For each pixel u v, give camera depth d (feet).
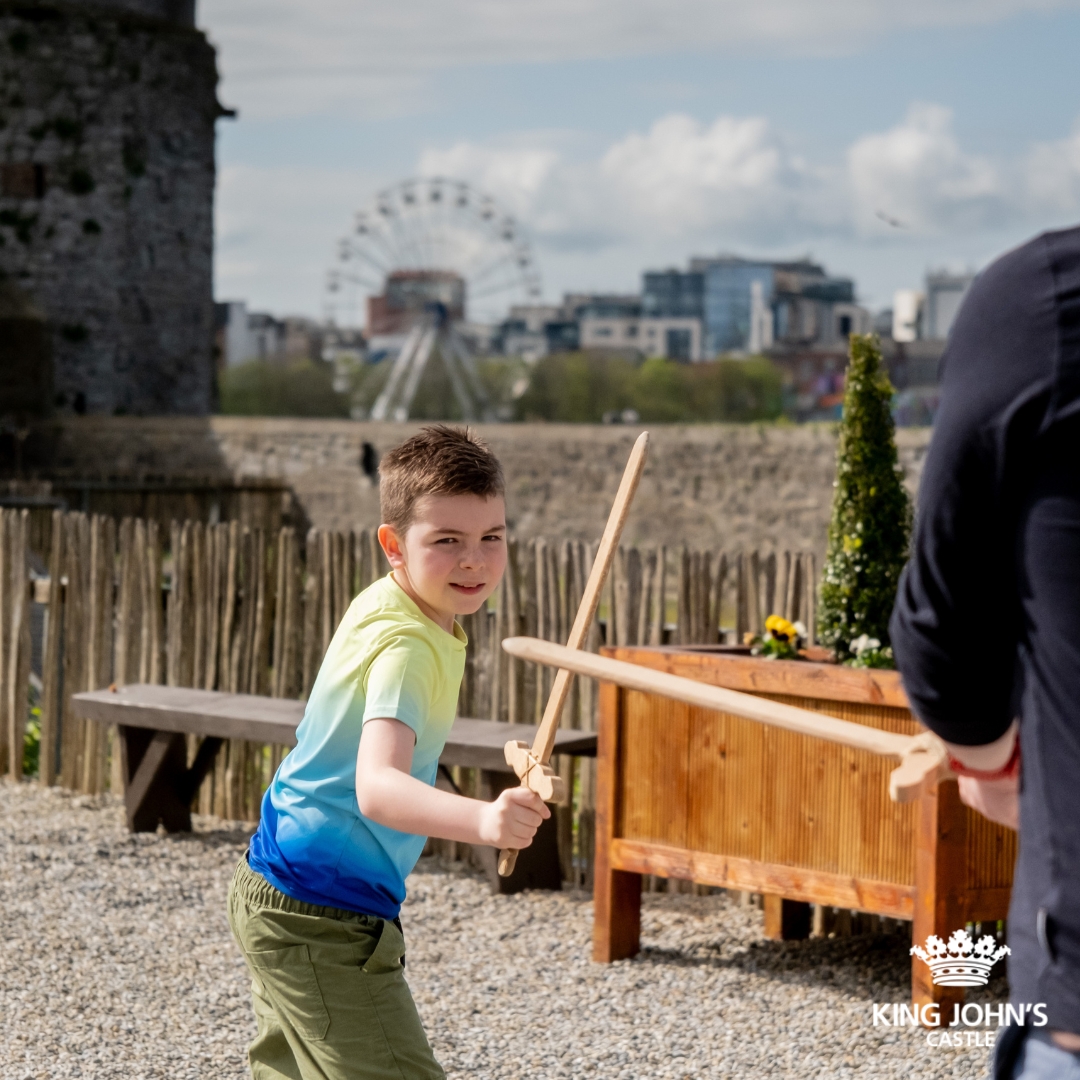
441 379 211.41
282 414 219.61
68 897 18.79
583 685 20.79
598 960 16.46
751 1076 13.11
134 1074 13.21
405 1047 8.23
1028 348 5.12
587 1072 13.25
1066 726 5.14
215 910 18.47
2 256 98.84
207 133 106.73
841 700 14.73
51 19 98.63
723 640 20.04
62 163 99.19
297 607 23.31
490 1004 15.07
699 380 222.28
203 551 23.84
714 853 15.72
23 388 98.02
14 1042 13.94
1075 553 5.09
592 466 81.35
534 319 360.48
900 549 16.57
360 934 8.22
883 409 16.70
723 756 15.66
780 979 15.85
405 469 8.20
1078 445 5.09
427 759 8.18
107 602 24.54
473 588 8.16
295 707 21.47
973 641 5.34
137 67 100.78
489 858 19.43
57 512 25.12
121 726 22.04
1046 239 5.24
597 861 16.53
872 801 14.65
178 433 92.99
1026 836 5.36
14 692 25.52
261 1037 8.93
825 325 382.63
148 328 102.83
